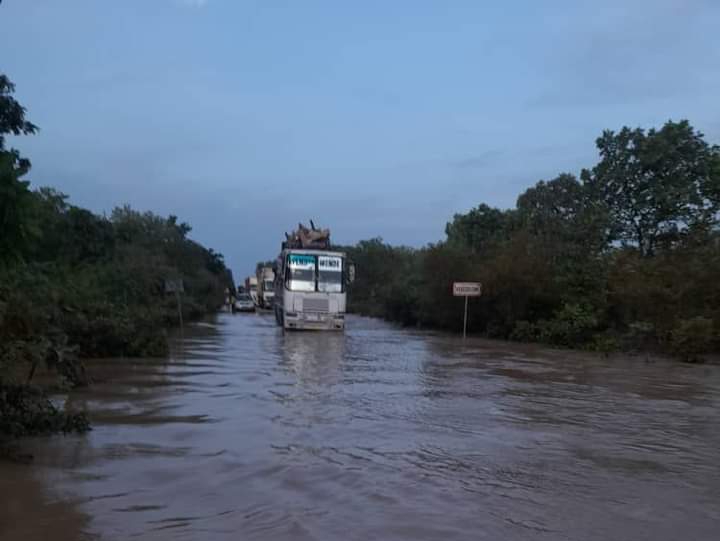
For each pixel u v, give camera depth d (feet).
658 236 118.62
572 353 81.10
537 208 135.54
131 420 31.48
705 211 112.16
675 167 116.78
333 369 54.39
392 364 59.57
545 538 17.37
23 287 51.24
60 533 16.89
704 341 73.56
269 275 232.12
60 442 26.81
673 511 19.89
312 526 17.71
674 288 85.15
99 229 111.65
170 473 22.56
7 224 25.16
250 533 17.12
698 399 43.19
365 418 33.19
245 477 22.26
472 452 26.63
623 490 21.98
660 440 29.94
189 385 43.27
